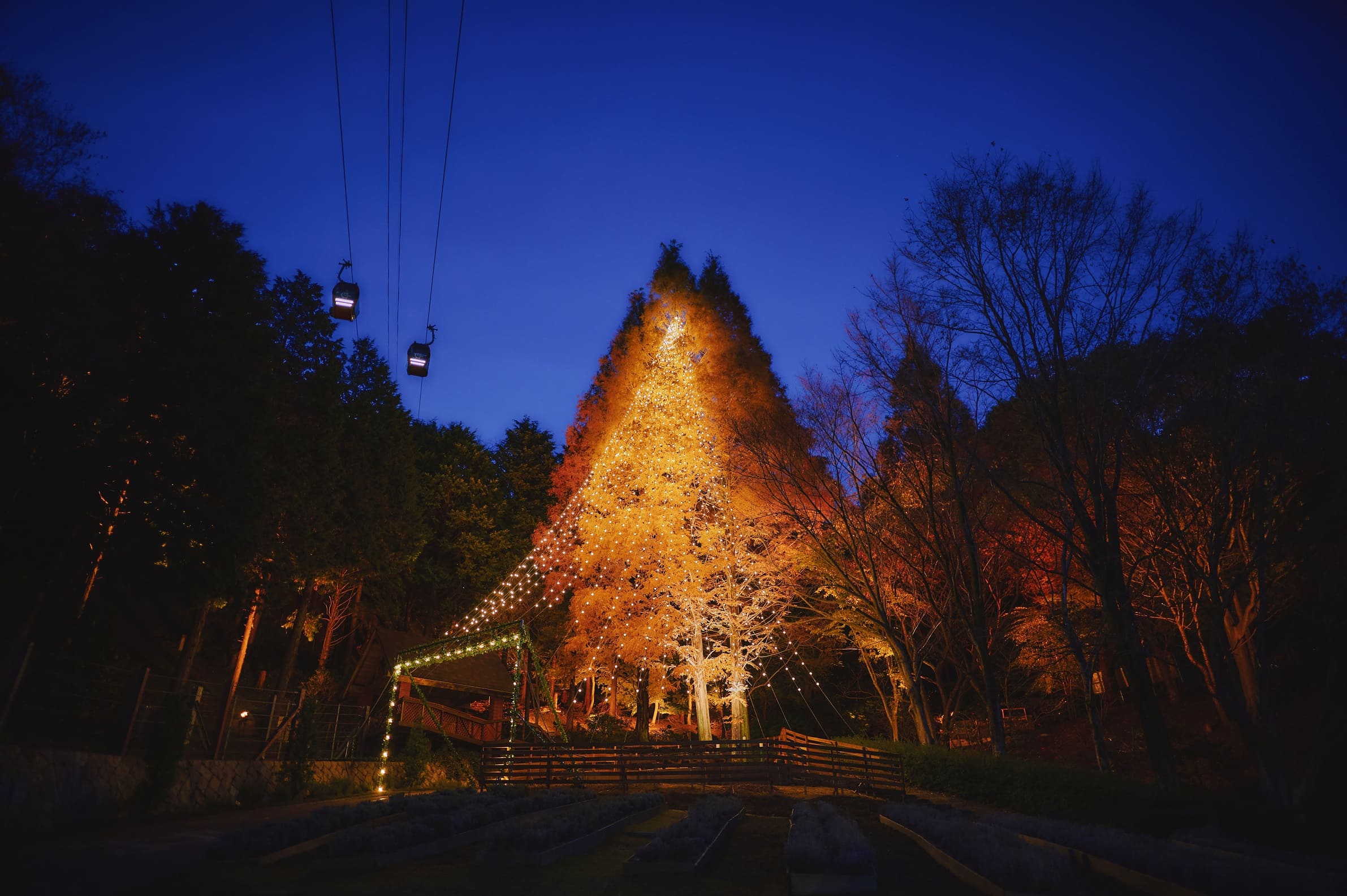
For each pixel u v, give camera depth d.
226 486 14.83
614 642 28.00
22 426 12.33
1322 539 15.77
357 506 25.55
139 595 15.55
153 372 13.85
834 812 11.79
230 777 14.56
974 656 25.83
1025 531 23.92
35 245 11.91
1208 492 16.25
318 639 32.97
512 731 21.06
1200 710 25.45
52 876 7.24
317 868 7.90
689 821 10.22
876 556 24.48
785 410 27.14
